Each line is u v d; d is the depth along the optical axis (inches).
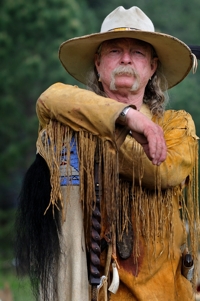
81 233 228.2
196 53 268.7
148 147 213.3
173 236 241.3
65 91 230.1
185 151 238.1
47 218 228.2
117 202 224.5
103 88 257.8
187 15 2340.1
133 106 217.5
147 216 237.6
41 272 227.1
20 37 1540.4
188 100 1428.4
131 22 251.9
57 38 1561.3
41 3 1540.4
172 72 263.0
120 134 220.2
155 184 231.8
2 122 1544.0
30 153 1562.5
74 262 225.5
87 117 222.1
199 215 256.1
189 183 246.2
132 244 237.5
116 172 221.9
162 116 251.3
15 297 666.8
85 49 256.5
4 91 1540.4
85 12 2005.4
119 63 245.8
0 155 1525.6
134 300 237.1
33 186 231.6
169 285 239.8
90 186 226.2
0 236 1397.6
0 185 1614.2
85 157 225.8
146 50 249.4
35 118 1539.1
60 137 229.8
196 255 249.8
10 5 1529.3
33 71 1497.3
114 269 229.9
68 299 224.5
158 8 2330.2
